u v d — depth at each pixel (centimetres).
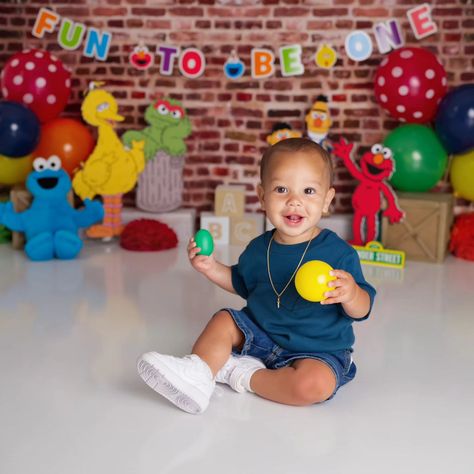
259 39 441
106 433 204
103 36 445
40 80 405
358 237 415
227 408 220
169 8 441
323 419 214
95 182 423
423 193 416
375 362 258
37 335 280
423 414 219
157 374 208
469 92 385
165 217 442
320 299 208
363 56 433
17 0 444
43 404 221
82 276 363
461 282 364
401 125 425
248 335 230
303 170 219
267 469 186
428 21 424
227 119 453
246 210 462
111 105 421
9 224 391
